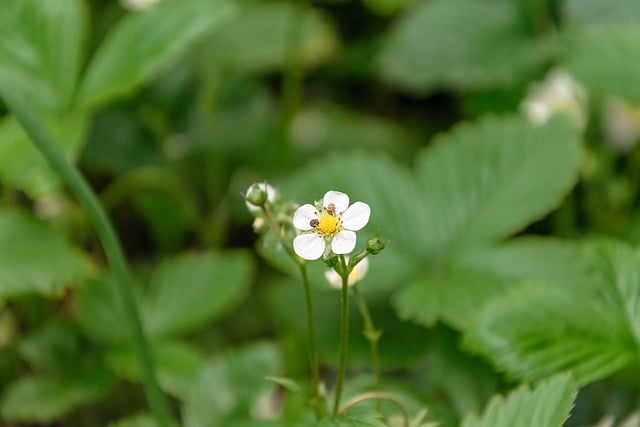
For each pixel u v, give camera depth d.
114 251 0.59
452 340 0.66
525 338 0.62
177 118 0.88
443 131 0.92
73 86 0.68
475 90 0.83
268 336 0.76
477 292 0.66
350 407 0.58
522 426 0.58
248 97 0.90
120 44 0.69
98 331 0.69
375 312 0.68
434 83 0.83
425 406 0.62
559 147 0.69
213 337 0.75
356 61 0.97
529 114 0.75
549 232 0.78
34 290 0.66
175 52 0.68
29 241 0.67
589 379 0.61
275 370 0.65
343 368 0.57
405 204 0.69
